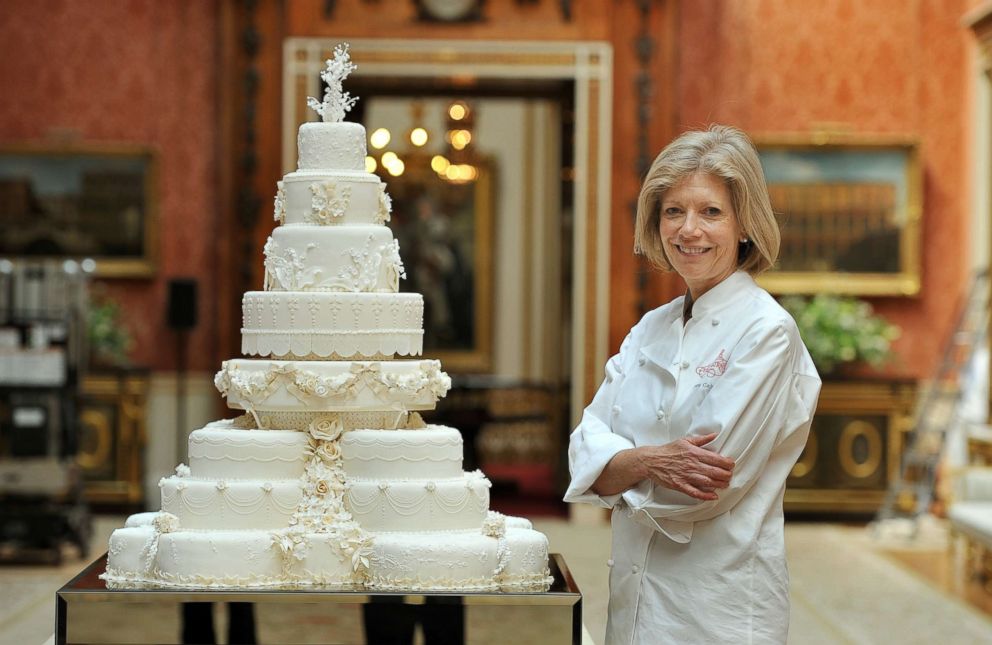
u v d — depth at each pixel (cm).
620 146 1426
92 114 1484
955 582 1108
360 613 490
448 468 543
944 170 1498
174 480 537
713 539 433
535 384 1933
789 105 1493
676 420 441
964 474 1177
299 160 590
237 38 1429
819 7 1496
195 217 1480
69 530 1172
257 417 555
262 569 515
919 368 1495
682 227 438
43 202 1473
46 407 1189
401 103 2028
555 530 1368
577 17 1402
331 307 555
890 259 1485
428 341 2045
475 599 489
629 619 446
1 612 941
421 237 2044
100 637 490
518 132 2050
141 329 1482
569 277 1534
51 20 1482
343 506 530
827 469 1424
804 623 943
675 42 1447
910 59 1498
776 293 1495
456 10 1397
